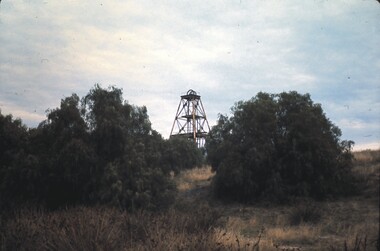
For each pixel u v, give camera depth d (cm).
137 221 1021
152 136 2091
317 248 1038
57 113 1906
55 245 797
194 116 4316
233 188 2441
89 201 1783
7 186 1788
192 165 3506
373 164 2306
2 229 930
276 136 2511
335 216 1592
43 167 1806
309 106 2561
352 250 760
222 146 2591
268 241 1088
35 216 1077
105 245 765
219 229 1111
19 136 1981
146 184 1777
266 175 2416
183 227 1023
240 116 2591
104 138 1869
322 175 2223
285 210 2056
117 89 2041
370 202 1666
